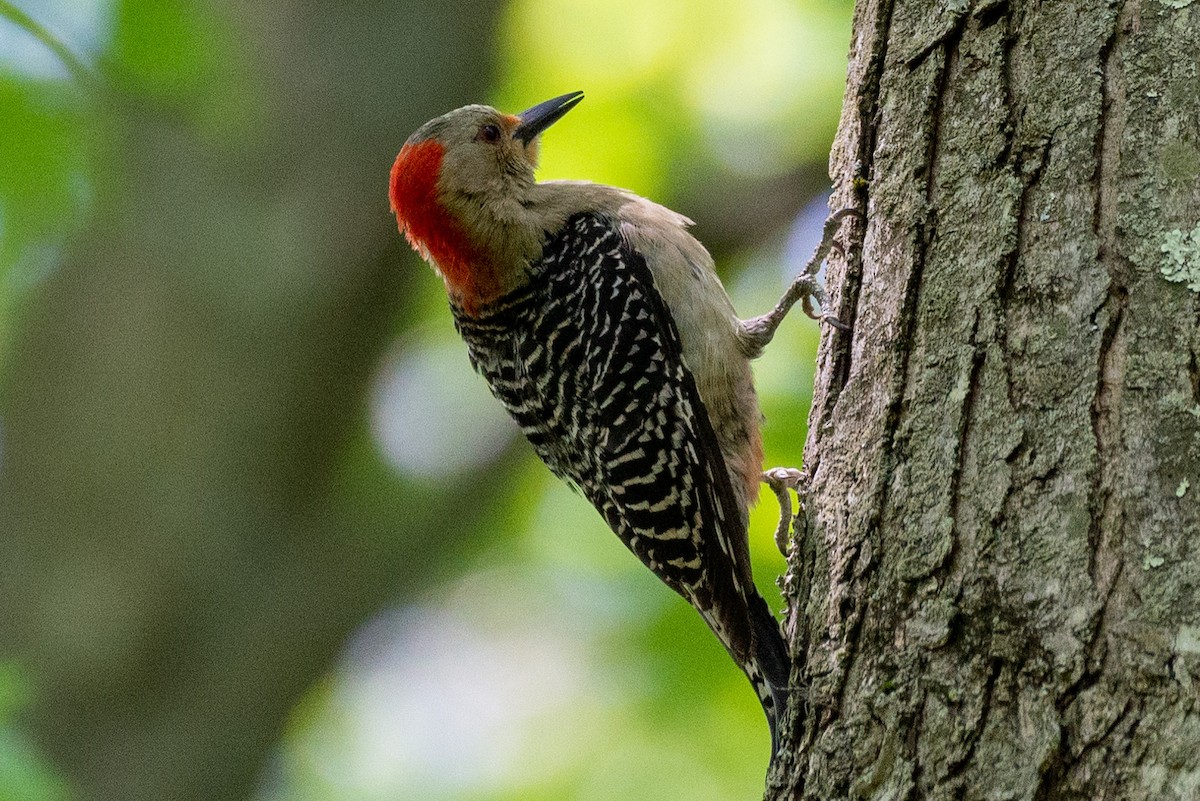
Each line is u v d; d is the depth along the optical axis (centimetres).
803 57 1580
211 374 1309
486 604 1708
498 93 1487
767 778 642
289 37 1325
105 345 1316
